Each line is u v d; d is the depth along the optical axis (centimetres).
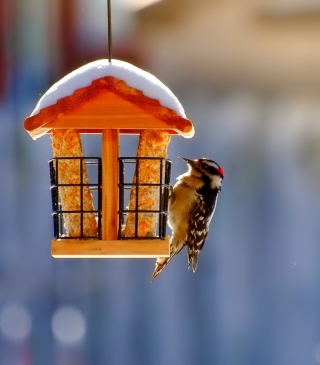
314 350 1427
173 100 904
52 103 893
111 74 898
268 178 1454
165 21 1494
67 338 1433
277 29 1459
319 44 1443
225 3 1455
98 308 1444
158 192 948
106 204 920
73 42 1516
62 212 940
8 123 1446
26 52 1496
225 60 1484
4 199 1424
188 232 1197
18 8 1510
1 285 1430
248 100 1474
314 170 1452
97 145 1314
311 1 1446
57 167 941
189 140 1443
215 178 1204
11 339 1429
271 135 1461
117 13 1513
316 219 1446
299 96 1469
